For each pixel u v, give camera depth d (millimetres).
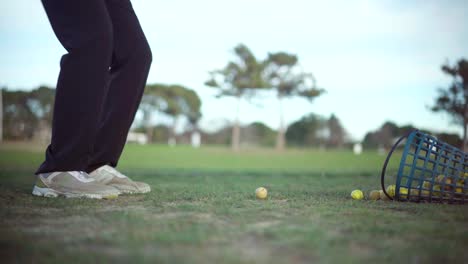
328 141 44844
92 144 3379
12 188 4156
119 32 3637
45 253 1502
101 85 3262
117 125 3674
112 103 3658
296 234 1801
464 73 17812
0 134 33250
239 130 50406
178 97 61406
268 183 5555
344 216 2346
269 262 1384
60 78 3232
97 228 1958
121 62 3668
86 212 2469
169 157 23781
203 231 1868
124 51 3637
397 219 2260
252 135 50438
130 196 3477
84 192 3287
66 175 3346
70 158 3316
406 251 1542
